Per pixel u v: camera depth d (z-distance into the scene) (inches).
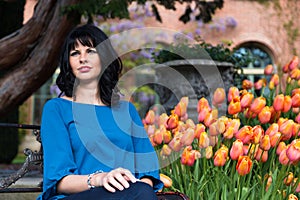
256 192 106.9
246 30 509.7
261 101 108.0
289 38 510.3
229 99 117.2
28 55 235.3
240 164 95.9
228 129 106.5
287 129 105.0
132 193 78.2
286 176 105.3
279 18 511.8
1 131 285.3
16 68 236.1
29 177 164.6
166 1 248.4
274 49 508.4
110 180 78.9
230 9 509.4
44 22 228.5
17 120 292.2
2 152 285.1
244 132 102.0
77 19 221.3
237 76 211.8
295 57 142.4
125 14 203.3
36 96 524.1
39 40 232.2
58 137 87.7
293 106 115.0
